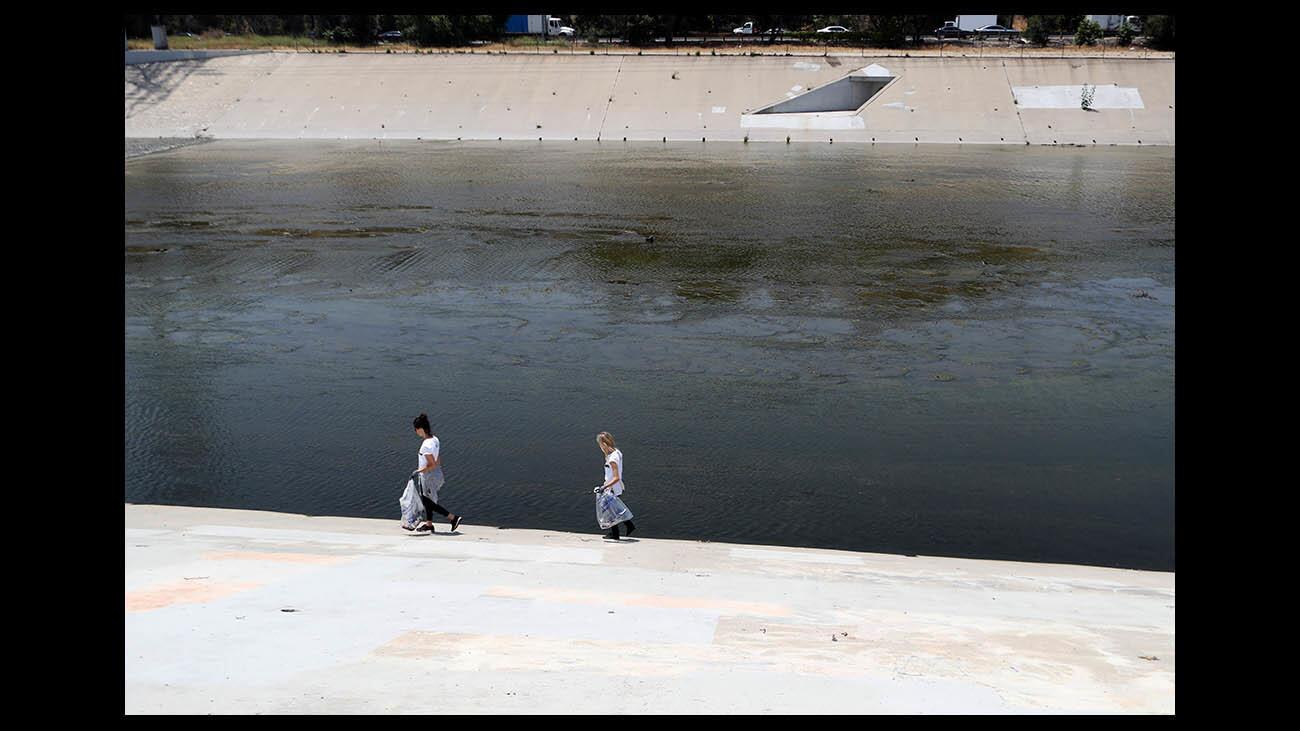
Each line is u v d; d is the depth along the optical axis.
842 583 11.66
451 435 19.83
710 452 18.91
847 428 20.19
